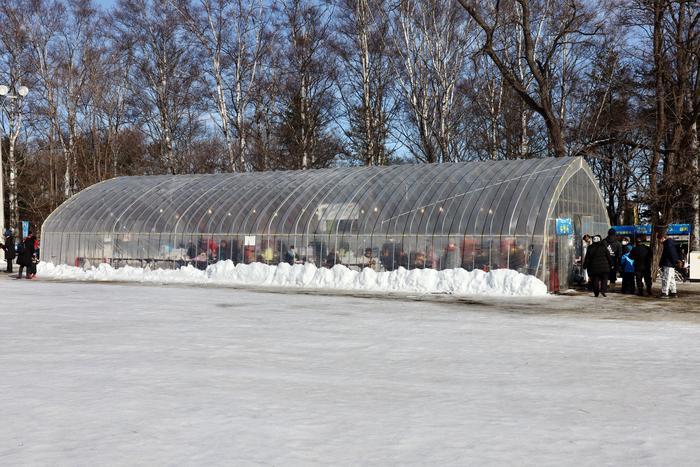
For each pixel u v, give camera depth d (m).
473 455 5.76
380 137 45.44
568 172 26.53
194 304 19.06
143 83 51.12
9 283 27.81
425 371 9.61
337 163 53.94
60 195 53.09
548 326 15.05
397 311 17.92
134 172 60.22
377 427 6.61
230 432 6.35
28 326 13.95
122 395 7.77
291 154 49.59
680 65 31.48
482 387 8.57
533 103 35.16
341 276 26.58
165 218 32.38
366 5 42.00
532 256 24.52
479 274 24.55
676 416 7.18
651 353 11.38
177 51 49.00
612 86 45.22
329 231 28.31
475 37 41.84
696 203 37.53
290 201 30.30
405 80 44.44
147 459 5.54
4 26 51.88
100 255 33.53
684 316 17.42
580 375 9.41
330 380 8.88
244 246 30.02
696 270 30.36
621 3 35.16
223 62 46.16
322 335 13.11
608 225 30.97
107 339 12.20
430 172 29.27
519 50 41.94
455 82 44.06
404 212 27.36
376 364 10.12
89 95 54.56
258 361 10.20
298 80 46.06
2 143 59.34
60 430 6.35
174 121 51.09
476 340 12.70
